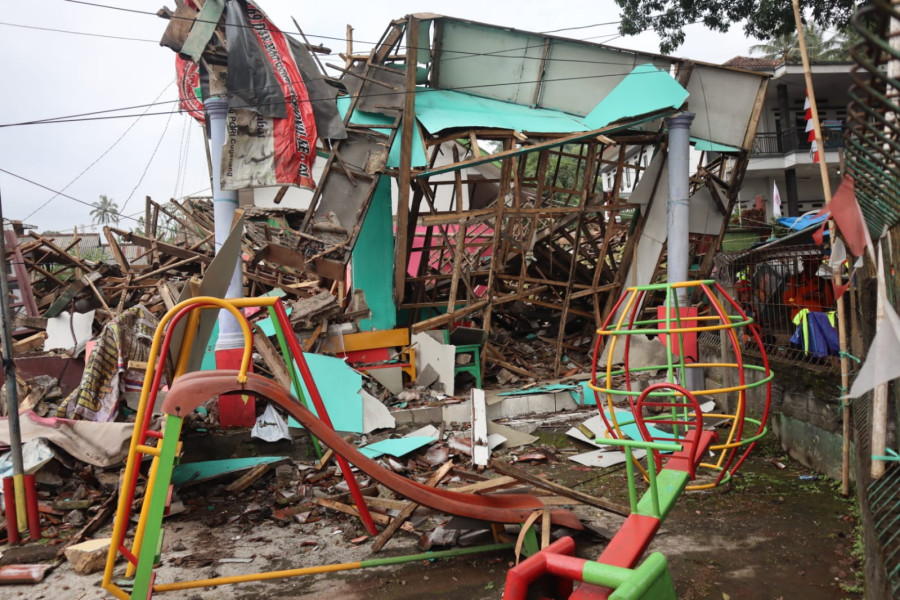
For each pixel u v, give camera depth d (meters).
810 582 3.89
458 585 4.12
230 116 8.31
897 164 1.95
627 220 14.81
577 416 8.46
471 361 9.92
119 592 3.58
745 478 5.97
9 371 5.13
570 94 10.27
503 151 9.88
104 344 6.43
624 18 13.60
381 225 10.25
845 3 11.88
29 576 4.35
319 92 9.14
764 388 7.26
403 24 9.54
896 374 2.44
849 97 1.74
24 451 5.58
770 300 7.39
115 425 5.82
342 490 5.96
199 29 8.14
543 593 2.40
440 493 4.38
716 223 11.02
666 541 4.68
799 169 25.25
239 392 3.76
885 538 2.87
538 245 11.90
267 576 4.08
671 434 7.11
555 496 4.70
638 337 10.13
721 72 10.15
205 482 6.13
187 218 15.51
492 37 9.88
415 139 9.37
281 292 11.38
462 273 10.58
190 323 4.96
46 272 14.55
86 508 5.46
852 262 4.63
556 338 12.24
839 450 5.51
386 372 9.05
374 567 4.44
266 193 18.23
